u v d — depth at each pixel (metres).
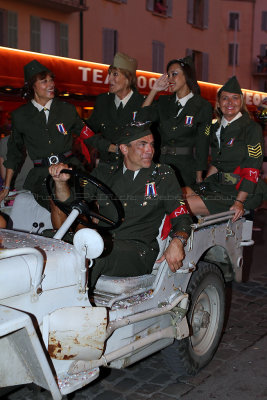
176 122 4.55
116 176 3.24
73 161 4.23
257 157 4.05
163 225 3.30
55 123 4.10
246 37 30.39
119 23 18.19
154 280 3.15
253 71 30.62
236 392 3.24
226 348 3.90
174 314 3.12
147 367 3.57
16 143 4.18
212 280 3.53
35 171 4.10
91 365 2.61
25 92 4.10
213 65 23.77
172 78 4.49
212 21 23.19
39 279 2.33
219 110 4.30
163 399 3.15
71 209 3.10
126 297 2.89
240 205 3.84
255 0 30.03
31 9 15.98
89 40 17.42
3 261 2.29
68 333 2.44
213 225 3.54
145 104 4.61
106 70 8.39
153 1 19.34
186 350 3.30
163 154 4.65
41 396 3.08
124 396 3.18
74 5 16.38
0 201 4.05
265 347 3.93
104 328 2.52
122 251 3.05
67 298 2.52
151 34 19.56
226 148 4.20
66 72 7.81
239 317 4.57
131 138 3.08
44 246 2.58
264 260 6.73
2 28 15.43
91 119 4.84
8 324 2.09
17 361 2.35
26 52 7.34
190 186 4.36
